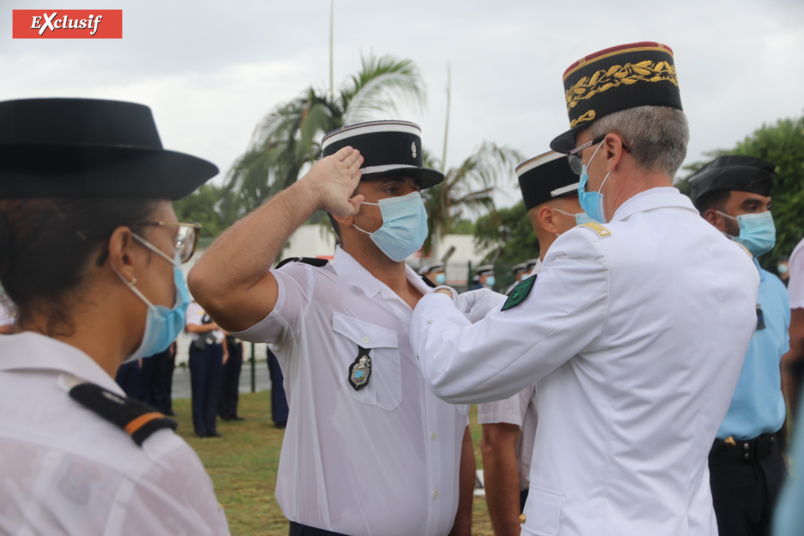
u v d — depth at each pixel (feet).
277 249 6.46
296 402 7.10
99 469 3.36
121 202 3.87
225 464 23.26
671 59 6.51
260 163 36.01
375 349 7.13
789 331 10.55
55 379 3.63
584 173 6.77
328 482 6.89
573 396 5.94
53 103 3.81
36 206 3.71
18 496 3.29
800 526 2.61
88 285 3.83
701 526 5.65
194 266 6.45
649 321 5.58
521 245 83.56
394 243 7.53
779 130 66.23
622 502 5.51
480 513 17.39
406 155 7.58
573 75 6.78
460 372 5.99
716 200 11.21
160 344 4.40
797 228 59.77
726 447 9.39
